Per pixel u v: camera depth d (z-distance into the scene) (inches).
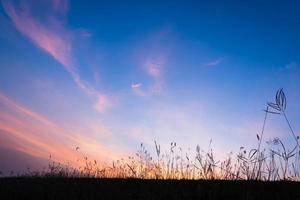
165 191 290.8
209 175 338.3
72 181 353.4
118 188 307.6
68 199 277.6
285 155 298.0
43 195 288.8
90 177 396.5
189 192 285.3
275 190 281.6
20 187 320.8
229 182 312.7
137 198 277.7
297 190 278.4
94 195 287.0
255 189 286.0
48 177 402.0
